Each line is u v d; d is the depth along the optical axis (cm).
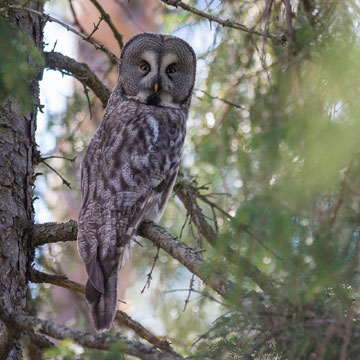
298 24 886
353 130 659
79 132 1545
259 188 710
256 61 1330
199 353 743
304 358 691
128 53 1328
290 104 827
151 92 1298
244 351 730
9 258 1040
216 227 1201
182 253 924
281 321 695
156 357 698
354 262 706
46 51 1180
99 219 1023
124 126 1176
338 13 800
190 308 1532
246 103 1273
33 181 1112
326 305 715
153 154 1125
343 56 739
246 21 1320
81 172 1109
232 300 730
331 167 668
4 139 1077
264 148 713
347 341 660
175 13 1491
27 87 785
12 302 1031
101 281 951
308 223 729
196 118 1477
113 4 2069
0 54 750
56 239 1070
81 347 770
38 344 786
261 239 710
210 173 1411
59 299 1642
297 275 698
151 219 1127
